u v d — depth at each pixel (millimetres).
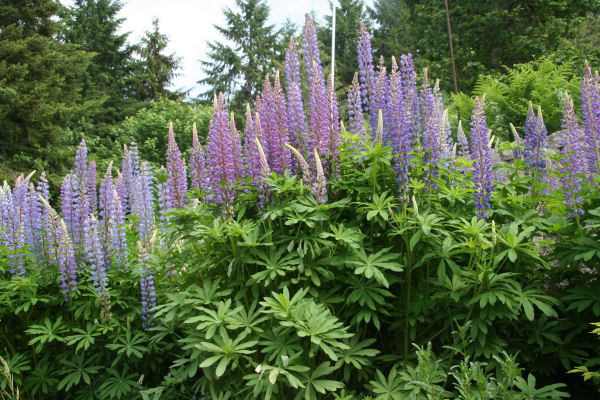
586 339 3162
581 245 3074
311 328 2779
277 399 3076
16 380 3865
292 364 2953
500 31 18172
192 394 3668
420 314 3326
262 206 3613
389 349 3518
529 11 18719
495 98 9438
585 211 3408
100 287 4086
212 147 3707
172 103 27484
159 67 39031
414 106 3850
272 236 3504
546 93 8883
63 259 4152
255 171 3697
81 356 3996
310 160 3625
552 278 3494
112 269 4609
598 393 3115
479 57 19203
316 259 3396
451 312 3254
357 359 3080
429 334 3395
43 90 17297
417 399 2762
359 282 3266
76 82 22781
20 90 16594
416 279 3469
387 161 3354
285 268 3143
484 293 2971
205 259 3654
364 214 3574
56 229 4383
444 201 3721
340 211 3537
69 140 21547
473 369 2521
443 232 3080
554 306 3404
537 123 3748
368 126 3975
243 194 3678
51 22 19859
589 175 3701
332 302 3252
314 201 3320
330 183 3566
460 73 19156
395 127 3391
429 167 3516
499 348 2984
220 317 3025
